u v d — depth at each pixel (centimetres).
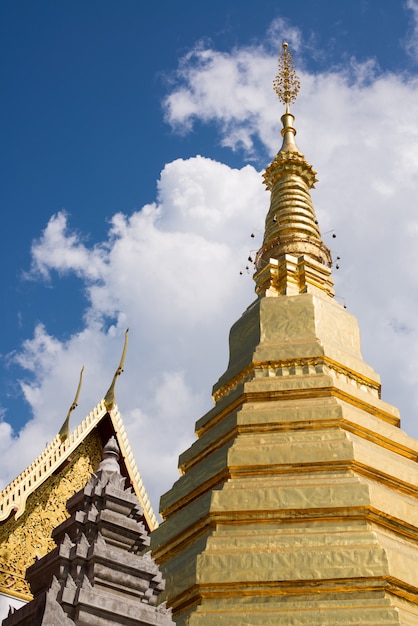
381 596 1820
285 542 1931
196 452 2380
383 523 2000
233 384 2542
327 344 2506
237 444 2202
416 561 1930
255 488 2061
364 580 1833
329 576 1842
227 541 1969
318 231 3098
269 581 1864
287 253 2962
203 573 1912
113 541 1397
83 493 1491
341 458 2100
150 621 1259
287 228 3047
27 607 1203
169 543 2178
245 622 1808
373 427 2289
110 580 1296
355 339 2672
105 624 1211
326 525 1972
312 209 3180
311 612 1800
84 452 2269
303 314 2603
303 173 3297
